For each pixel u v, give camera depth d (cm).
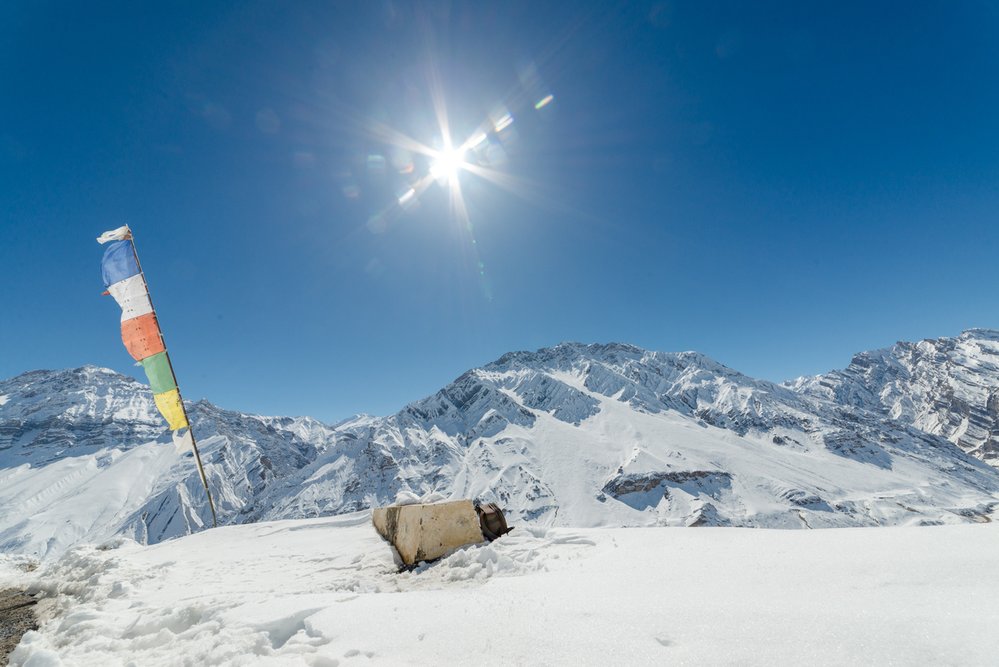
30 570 1091
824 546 493
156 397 1694
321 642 418
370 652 379
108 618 621
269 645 429
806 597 353
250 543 1171
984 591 308
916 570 369
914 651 255
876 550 443
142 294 1695
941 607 296
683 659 291
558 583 518
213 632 492
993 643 245
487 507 930
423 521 835
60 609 724
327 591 693
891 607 311
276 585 754
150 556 1078
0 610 779
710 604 368
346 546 1036
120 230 1678
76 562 1003
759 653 283
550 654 327
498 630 380
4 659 545
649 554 605
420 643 381
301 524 1362
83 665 461
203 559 1010
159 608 621
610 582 488
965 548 397
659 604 386
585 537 774
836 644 276
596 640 336
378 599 505
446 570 725
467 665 333
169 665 425
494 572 657
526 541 807
